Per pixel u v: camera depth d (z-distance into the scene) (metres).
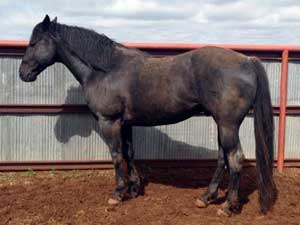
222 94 4.26
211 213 4.63
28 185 5.65
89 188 5.48
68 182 5.79
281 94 6.49
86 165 6.43
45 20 4.94
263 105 4.38
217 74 4.28
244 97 4.27
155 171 6.43
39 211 4.68
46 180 5.91
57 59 5.12
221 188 5.51
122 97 4.77
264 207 4.55
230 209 4.54
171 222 4.38
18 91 6.14
